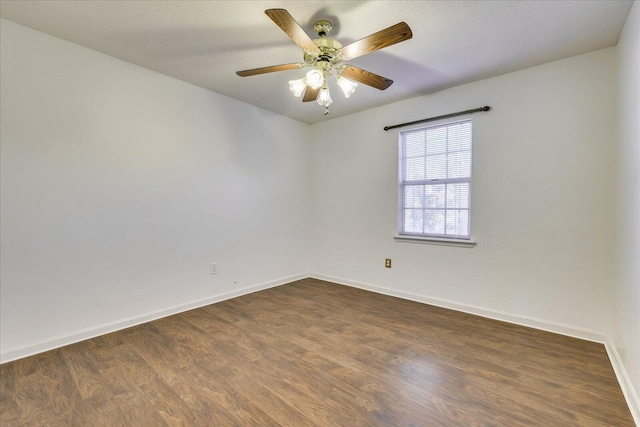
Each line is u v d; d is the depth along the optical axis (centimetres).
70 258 243
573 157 257
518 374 202
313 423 158
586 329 254
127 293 276
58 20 210
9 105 214
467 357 225
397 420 160
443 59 261
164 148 298
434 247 340
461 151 323
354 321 293
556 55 254
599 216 247
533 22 209
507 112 288
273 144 407
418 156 356
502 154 292
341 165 425
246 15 203
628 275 189
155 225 294
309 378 198
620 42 221
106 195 262
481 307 309
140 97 280
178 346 241
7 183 214
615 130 235
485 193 303
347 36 226
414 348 239
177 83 307
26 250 223
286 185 427
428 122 339
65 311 241
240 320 295
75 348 236
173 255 308
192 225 323
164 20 209
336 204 432
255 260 389
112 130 264
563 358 223
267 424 157
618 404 172
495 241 299
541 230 274
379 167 385
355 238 412
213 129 339
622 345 200
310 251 465
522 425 156
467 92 312
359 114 402
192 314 310
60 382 192
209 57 262
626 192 198
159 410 167
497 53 251
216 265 346
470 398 178
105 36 230
